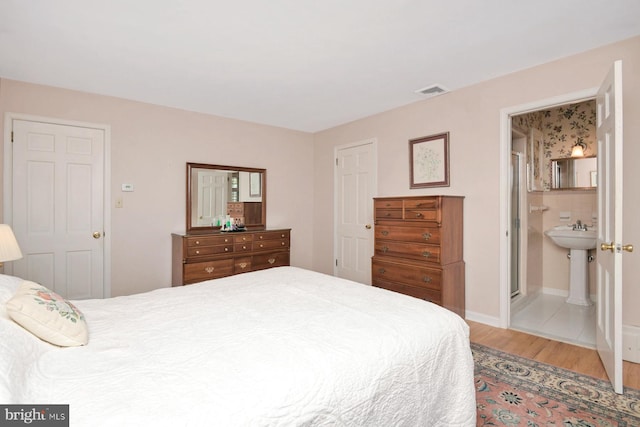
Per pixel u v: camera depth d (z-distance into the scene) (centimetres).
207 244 355
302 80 297
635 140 223
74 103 315
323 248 487
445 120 331
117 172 338
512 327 295
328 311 157
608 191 205
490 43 232
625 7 188
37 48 235
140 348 117
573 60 250
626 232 228
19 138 291
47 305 122
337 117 418
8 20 198
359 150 429
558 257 406
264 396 90
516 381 202
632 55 225
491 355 239
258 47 235
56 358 108
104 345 120
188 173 382
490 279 300
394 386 118
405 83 304
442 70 277
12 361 89
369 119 412
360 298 180
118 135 339
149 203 358
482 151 303
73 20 199
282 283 213
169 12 192
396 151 380
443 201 290
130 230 347
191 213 385
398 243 323
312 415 94
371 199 412
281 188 468
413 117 361
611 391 191
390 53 246
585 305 360
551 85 261
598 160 227
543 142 420
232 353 112
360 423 105
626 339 227
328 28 211
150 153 359
